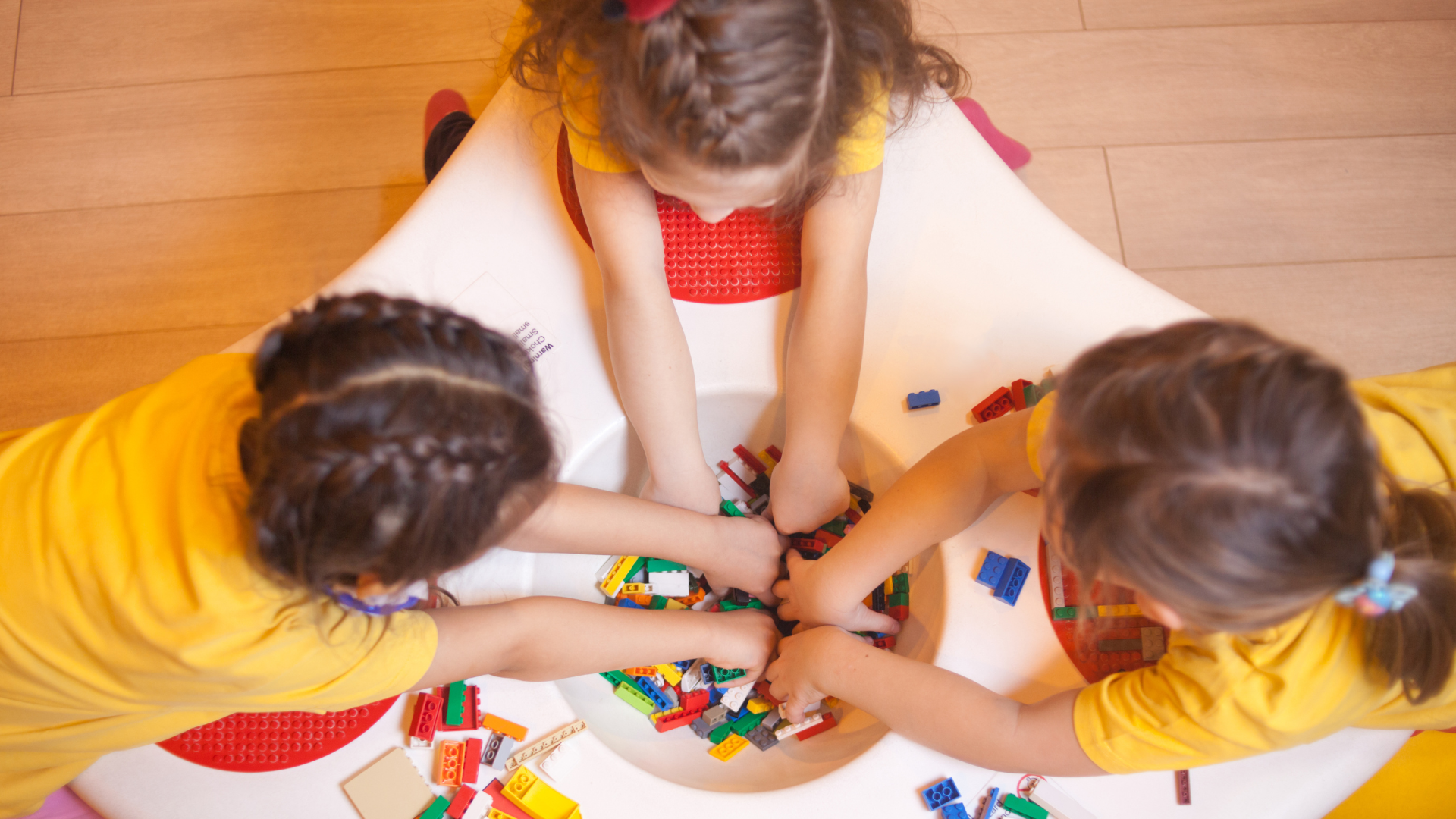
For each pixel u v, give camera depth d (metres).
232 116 1.40
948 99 0.94
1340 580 0.48
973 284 0.88
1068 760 0.66
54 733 0.66
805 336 0.82
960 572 0.78
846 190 0.77
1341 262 1.35
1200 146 1.40
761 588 0.90
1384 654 0.53
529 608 0.73
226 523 0.54
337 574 0.50
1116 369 0.52
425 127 1.33
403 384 0.47
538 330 0.87
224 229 1.36
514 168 0.90
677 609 0.91
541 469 0.54
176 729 0.69
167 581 0.54
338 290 0.86
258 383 0.52
